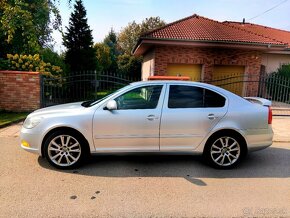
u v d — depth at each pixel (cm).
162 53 1366
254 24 2334
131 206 332
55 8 1398
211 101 471
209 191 380
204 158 481
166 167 471
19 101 987
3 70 1066
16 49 1383
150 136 453
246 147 475
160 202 344
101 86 1281
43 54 1484
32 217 302
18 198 344
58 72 1345
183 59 1385
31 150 451
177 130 456
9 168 446
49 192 363
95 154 457
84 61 2322
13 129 732
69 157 452
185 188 388
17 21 1116
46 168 450
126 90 462
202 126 460
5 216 303
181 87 472
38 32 1356
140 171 450
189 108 461
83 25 2406
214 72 1467
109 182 401
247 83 1478
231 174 449
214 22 1673
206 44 1327
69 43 2375
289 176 447
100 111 448
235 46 1358
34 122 447
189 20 1658
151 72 1497
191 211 324
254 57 1459
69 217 304
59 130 447
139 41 1384
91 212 315
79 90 1267
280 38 1967
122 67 3275
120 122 446
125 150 454
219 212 323
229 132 470
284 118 1052
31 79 979
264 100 509
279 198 365
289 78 1487
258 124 472
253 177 438
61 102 1146
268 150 604
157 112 452
